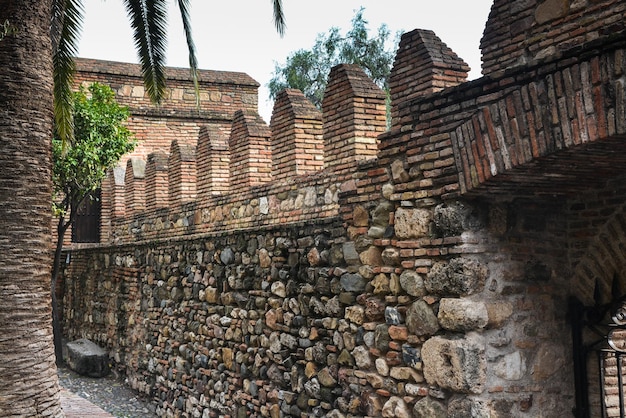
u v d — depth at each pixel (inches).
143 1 358.0
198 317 417.7
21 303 228.8
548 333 224.8
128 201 604.4
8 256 227.8
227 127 805.2
